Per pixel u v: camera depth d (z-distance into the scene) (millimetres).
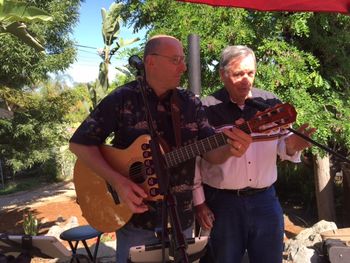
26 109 8758
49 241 2338
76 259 3592
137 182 1991
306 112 5285
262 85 5250
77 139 1990
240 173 2451
